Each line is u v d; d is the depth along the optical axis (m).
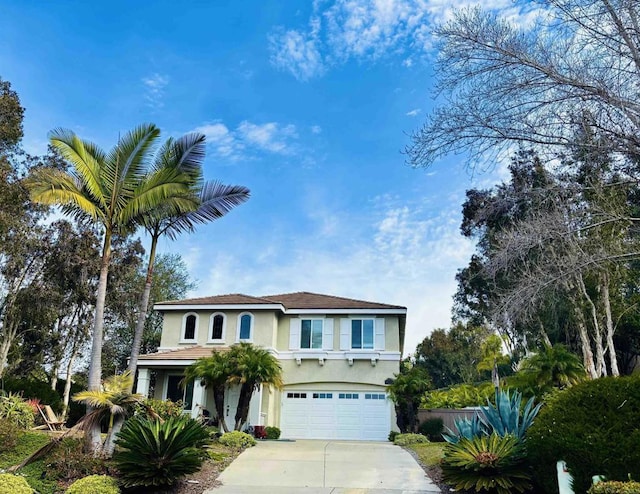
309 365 25.62
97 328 13.55
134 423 11.67
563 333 27.75
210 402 23.94
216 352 20.73
